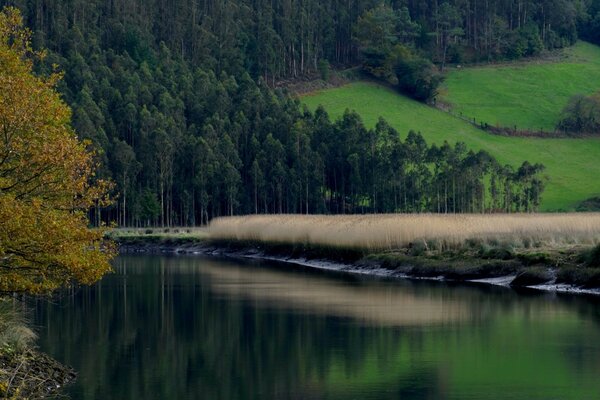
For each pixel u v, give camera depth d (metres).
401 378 41.31
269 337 52.56
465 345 48.84
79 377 42.28
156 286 80.88
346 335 52.72
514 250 83.44
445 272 84.44
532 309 61.69
